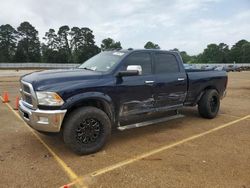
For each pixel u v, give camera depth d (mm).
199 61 109938
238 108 9055
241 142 5348
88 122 4668
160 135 5816
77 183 3662
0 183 3660
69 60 94375
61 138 5559
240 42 115688
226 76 7762
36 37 96625
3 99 10742
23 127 6410
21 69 50344
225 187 3561
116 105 5148
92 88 4770
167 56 6246
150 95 5684
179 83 6281
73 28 101312
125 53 5559
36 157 4574
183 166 4203
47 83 4504
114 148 5020
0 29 92750
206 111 7148
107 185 3609
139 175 3896
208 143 5285
